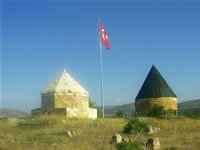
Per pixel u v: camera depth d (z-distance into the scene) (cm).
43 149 1750
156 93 5247
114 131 2469
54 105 3778
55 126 2794
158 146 1714
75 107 3819
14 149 1783
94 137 2188
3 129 2680
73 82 4062
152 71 5594
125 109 15212
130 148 1490
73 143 1923
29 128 2775
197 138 2078
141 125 2111
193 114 4481
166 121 3136
